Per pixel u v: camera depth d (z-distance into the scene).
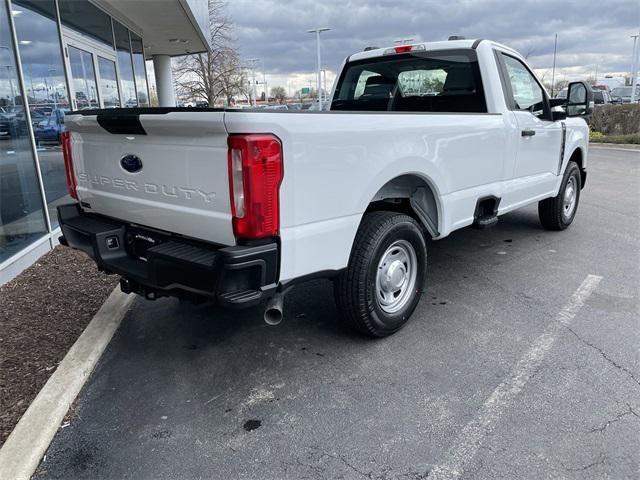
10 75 5.84
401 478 2.45
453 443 2.67
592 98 5.98
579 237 6.54
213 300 2.74
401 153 3.47
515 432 2.74
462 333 3.88
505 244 6.24
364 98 5.89
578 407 2.94
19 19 6.19
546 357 3.50
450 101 5.10
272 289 2.83
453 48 4.93
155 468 2.56
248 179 2.59
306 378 3.32
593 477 2.41
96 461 2.62
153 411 3.02
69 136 3.82
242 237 2.71
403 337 3.84
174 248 2.96
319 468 2.53
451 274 5.16
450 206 4.09
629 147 19.70
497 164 4.66
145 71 14.00
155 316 4.32
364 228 3.49
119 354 3.70
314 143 2.86
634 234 6.67
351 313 3.56
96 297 4.65
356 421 2.87
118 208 3.51
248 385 3.26
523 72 5.38
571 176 6.65
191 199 2.91
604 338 3.75
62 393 3.10
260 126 2.59
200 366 3.51
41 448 2.66
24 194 5.88
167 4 10.45
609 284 4.84
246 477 2.48
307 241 2.94
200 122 2.66
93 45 9.45
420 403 3.02
